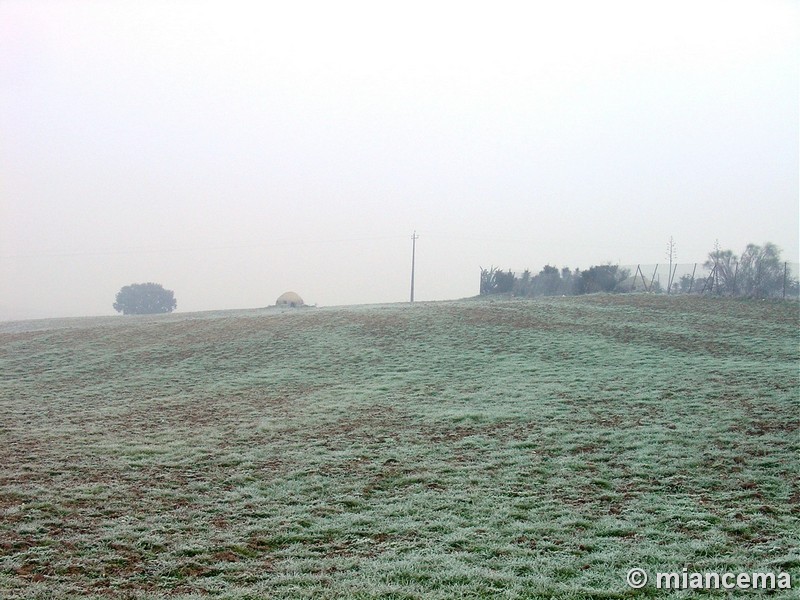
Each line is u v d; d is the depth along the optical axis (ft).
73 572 27.53
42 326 169.07
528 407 60.70
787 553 28.86
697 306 136.46
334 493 38.93
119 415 62.69
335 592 25.68
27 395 74.54
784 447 45.60
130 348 107.55
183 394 73.61
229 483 40.96
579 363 83.97
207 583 26.61
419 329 115.03
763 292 153.99
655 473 41.24
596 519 33.81
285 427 56.18
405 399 66.64
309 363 91.09
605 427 52.80
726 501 36.09
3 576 26.84
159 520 34.14
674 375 73.82
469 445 49.11
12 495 37.68
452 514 35.01
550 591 25.75
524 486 39.55
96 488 39.32
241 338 112.78
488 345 99.30
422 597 25.23
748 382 68.33
